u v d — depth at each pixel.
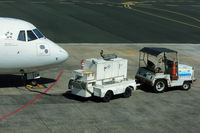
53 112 16.30
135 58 29.59
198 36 41.06
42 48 19.16
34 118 15.39
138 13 51.72
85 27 40.22
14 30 18.58
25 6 48.50
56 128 14.41
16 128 14.17
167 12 54.62
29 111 16.25
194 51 33.97
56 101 17.98
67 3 54.12
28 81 20.62
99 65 18.02
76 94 18.23
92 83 18.12
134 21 46.06
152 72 20.39
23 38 18.70
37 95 18.88
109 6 55.16
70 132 14.09
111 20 45.22
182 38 39.41
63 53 20.17
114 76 19.09
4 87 19.98
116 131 14.52
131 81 19.56
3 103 17.14
